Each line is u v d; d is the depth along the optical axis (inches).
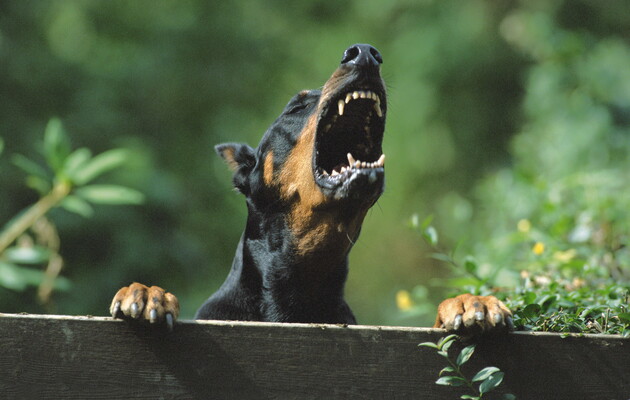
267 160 406.6
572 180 565.6
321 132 384.8
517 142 871.1
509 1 1566.2
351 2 1625.2
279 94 1331.2
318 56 1752.0
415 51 1644.9
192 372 288.7
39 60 1024.9
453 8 1644.9
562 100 912.9
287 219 396.5
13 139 944.3
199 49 1184.2
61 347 285.0
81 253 946.7
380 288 1899.6
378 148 386.0
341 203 370.0
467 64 1603.1
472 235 746.2
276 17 1423.5
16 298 877.8
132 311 285.4
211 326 291.3
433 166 1738.4
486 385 283.1
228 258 1173.1
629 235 506.6
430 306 467.2
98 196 528.4
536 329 319.0
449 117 1662.2
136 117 1094.4
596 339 299.1
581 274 415.8
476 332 296.0
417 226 418.3
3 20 1024.9
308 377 291.0
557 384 297.4
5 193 914.7
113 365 287.0
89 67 1096.8
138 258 954.7
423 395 293.7
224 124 1200.2
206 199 1149.1
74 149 992.9
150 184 979.9
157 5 1263.5
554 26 1102.4
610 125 830.5
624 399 296.5
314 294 404.2
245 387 289.3
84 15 1231.5
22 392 281.7
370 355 293.7
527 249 530.0
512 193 653.9
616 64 970.7
